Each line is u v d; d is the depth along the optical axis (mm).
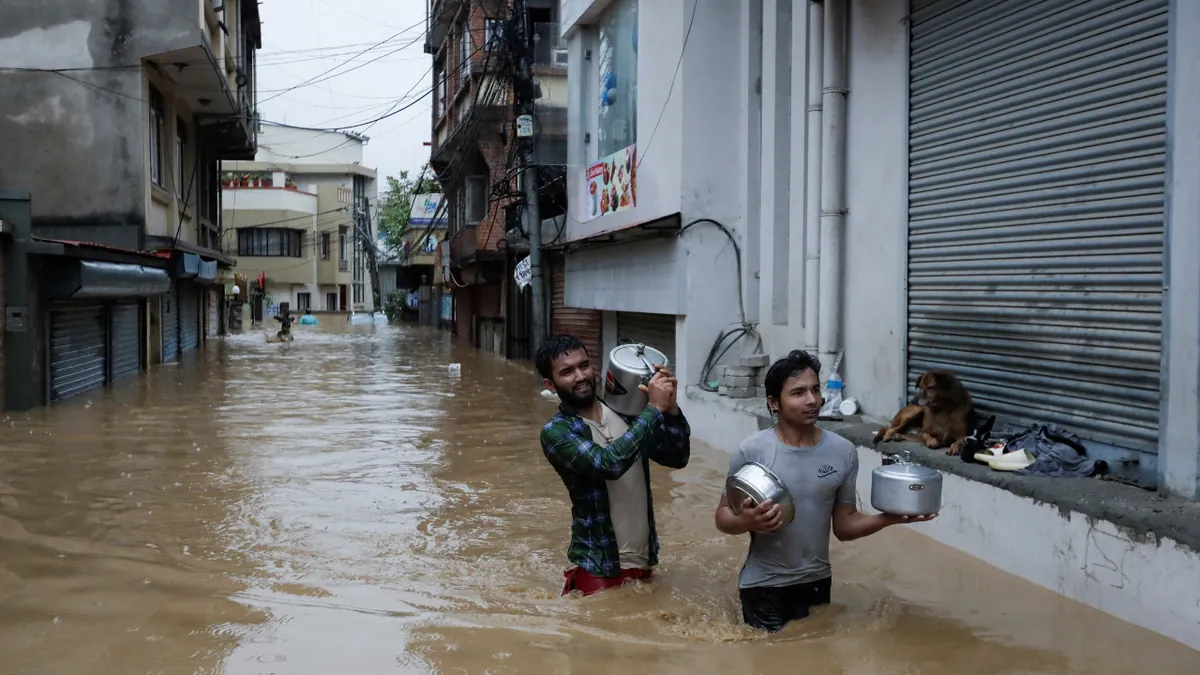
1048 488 5117
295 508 7332
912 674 3945
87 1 17547
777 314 10125
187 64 18812
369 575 5574
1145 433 5270
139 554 6004
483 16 23891
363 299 65875
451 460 9430
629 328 15188
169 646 4383
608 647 4254
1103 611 4680
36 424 11602
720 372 10453
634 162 12750
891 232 7695
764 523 4047
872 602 4863
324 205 57125
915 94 7398
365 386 16781
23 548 6105
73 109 17516
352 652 4289
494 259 24172
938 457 6188
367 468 8984
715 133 10875
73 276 13234
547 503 7555
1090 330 5656
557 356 4629
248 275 54094
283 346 29344
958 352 6926
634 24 13070
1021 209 6250
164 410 13141
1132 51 5363
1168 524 4312
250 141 28500
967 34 6781
